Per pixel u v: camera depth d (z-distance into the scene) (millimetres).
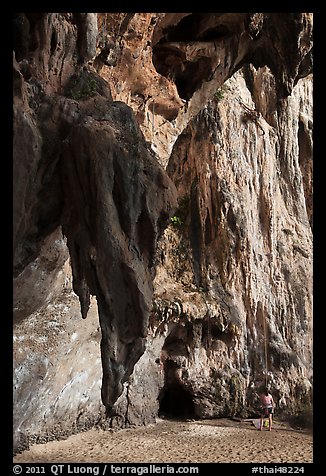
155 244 6773
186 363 16984
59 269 9352
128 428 15008
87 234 6582
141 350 6613
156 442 13352
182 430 15156
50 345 11398
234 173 19422
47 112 6973
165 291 17188
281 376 18047
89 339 13016
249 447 13164
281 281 19703
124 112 7418
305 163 23141
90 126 6598
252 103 21500
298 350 19156
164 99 13297
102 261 6414
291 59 12305
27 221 6871
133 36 11281
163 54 13398
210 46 13031
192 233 18969
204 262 18609
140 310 6461
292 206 21766
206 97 14133
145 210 6664
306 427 16891
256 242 19359
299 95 22984
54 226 7207
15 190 6445
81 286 7035
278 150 21844
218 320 17516
